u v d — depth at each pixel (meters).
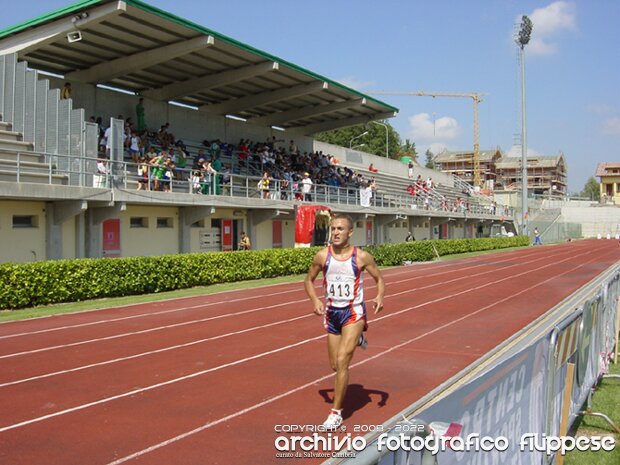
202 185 24.97
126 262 18.14
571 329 6.30
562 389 5.92
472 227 62.47
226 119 33.88
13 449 5.66
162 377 8.35
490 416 3.96
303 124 40.16
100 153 21.33
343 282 6.17
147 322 13.16
